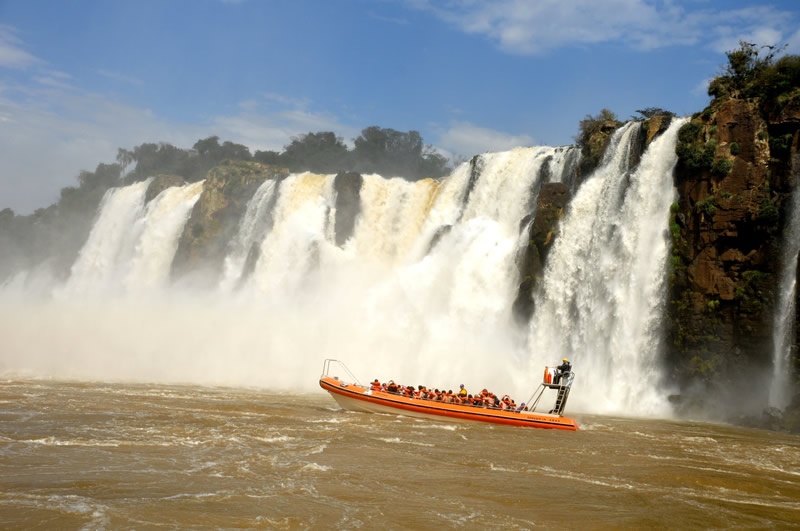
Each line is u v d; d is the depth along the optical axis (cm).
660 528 2059
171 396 4391
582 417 4519
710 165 5009
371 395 3878
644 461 2956
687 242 5056
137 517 1920
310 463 2598
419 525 1977
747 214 4797
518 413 3722
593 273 5519
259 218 8831
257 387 5394
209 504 2055
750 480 2672
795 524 2136
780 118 4775
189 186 10738
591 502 2281
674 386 4953
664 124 5484
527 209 6631
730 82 5256
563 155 6506
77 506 1986
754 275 4750
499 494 2323
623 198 5525
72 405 3744
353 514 2036
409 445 3050
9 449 2627
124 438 2898
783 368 4497
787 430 4100
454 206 7338
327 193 8362
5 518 1877
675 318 5012
